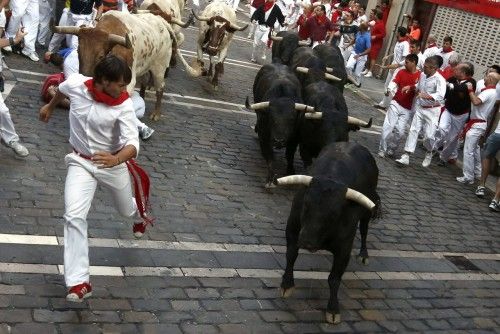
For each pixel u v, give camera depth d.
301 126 8.54
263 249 6.77
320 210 5.18
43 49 12.50
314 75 9.97
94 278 5.46
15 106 9.05
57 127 8.67
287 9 19.41
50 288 5.14
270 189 8.41
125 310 5.12
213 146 9.65
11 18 11.24
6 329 4.55
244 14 27.44
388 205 9.13
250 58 17.72
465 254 8.02
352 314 5.92
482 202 10.28
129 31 8.34
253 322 5.40
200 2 25.92
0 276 5.14
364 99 16.53
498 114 12.20
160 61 9.70
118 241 6.16
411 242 8.00
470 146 10.88
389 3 19.81
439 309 6.41
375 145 12.16
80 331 4.73
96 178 5.00
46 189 6.84
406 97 11.13
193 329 5.09
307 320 5.62
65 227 4.85
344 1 20.62
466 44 16.47
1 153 7.46
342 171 5.73
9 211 6.20
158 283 5.63
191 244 6.48
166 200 7.36
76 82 4.82
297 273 6.47
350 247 5.54
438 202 9.80
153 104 11.02
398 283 6.79
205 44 12.80
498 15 15.42
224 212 7.45
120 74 4.62
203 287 5.75
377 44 19.41
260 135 8.64
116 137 4.92
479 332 6.11
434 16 17.88
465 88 11.28
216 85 13.09
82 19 11.44
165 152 8.90
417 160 11.90
